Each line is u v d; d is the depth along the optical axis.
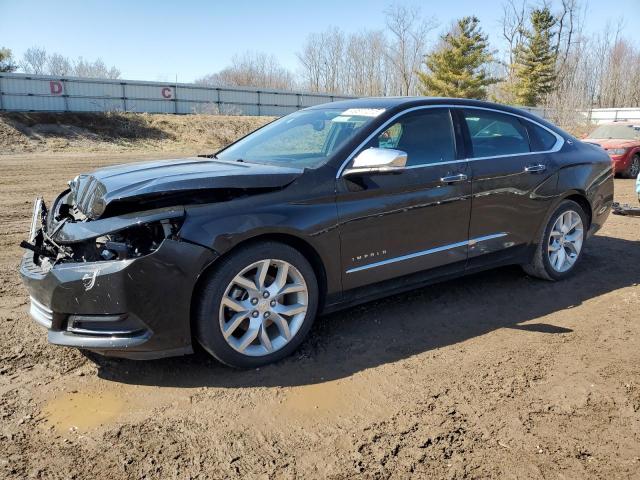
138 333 2.97
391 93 65.25
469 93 49.56
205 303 3.08
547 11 55.75
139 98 33.28
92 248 3.04
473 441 2.66
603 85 64.56
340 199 3.51
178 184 3.03
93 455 2.52
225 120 33.28
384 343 3.73
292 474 2.42
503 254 4.59
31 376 3.23
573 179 4.94
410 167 3.88
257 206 3.20
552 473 2.43
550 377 3.29
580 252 5.20
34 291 3.13
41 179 13.35
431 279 4.18
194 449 2.58
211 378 3.24
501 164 4.40
